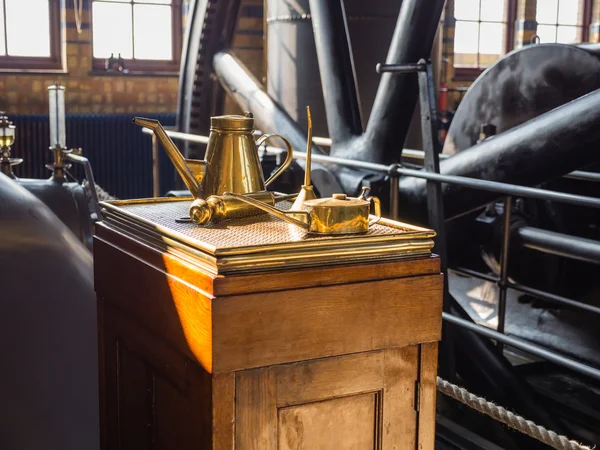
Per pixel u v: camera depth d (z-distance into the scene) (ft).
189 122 18.85
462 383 11.30
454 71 32.58
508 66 13.26
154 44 28.76
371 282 3.93
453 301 11.14
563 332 13.10
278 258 3.71
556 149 9.89
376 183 11.80
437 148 10.12
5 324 5.76
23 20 26.66
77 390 5.84
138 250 4.37
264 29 29.07
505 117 13.39
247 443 3.79
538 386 11.91
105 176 27.37
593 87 11.98
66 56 26.84
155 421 4.36
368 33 15.47
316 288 3.79
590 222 12.92
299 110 16.03
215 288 3.56
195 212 4.23
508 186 8.47
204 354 3.66
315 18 13.46
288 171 13.60
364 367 4.02
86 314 6.24
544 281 13.10
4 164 11.53
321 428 3.99
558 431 10.38
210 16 18.15
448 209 11.19
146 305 4.25
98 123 26.99
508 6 33.32
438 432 9.36
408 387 4.18
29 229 6.37
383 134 12.21
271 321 3.70
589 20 34.65
